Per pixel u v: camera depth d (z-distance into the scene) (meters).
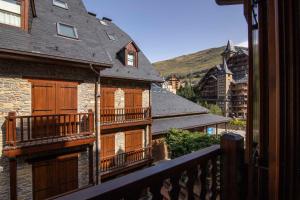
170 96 20.75
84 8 11.86
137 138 13.00
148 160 12.88
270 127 1.36
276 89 1.33
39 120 7.92
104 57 9.83
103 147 11.12
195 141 12.68
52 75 8.28
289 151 1.42
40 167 7.95
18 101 7.46
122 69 12.10
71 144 8.23
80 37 9.88
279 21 1.37
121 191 1.13
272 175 1.36
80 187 9.02
